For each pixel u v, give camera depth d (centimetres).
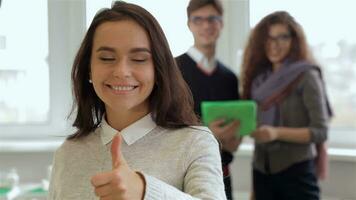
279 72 208
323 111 205
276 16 210
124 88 88
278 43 208
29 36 269
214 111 194
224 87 207
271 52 210
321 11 249
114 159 75
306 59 210
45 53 270
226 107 194
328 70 251
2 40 267
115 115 97
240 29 259
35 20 268
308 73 204
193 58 204
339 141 254
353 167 238
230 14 259
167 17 254
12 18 266
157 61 90
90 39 95
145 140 94
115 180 69
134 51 87
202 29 206
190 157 89
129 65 87
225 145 196
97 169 96
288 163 205
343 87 250
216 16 207
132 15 88
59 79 271
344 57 249
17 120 274
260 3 256
